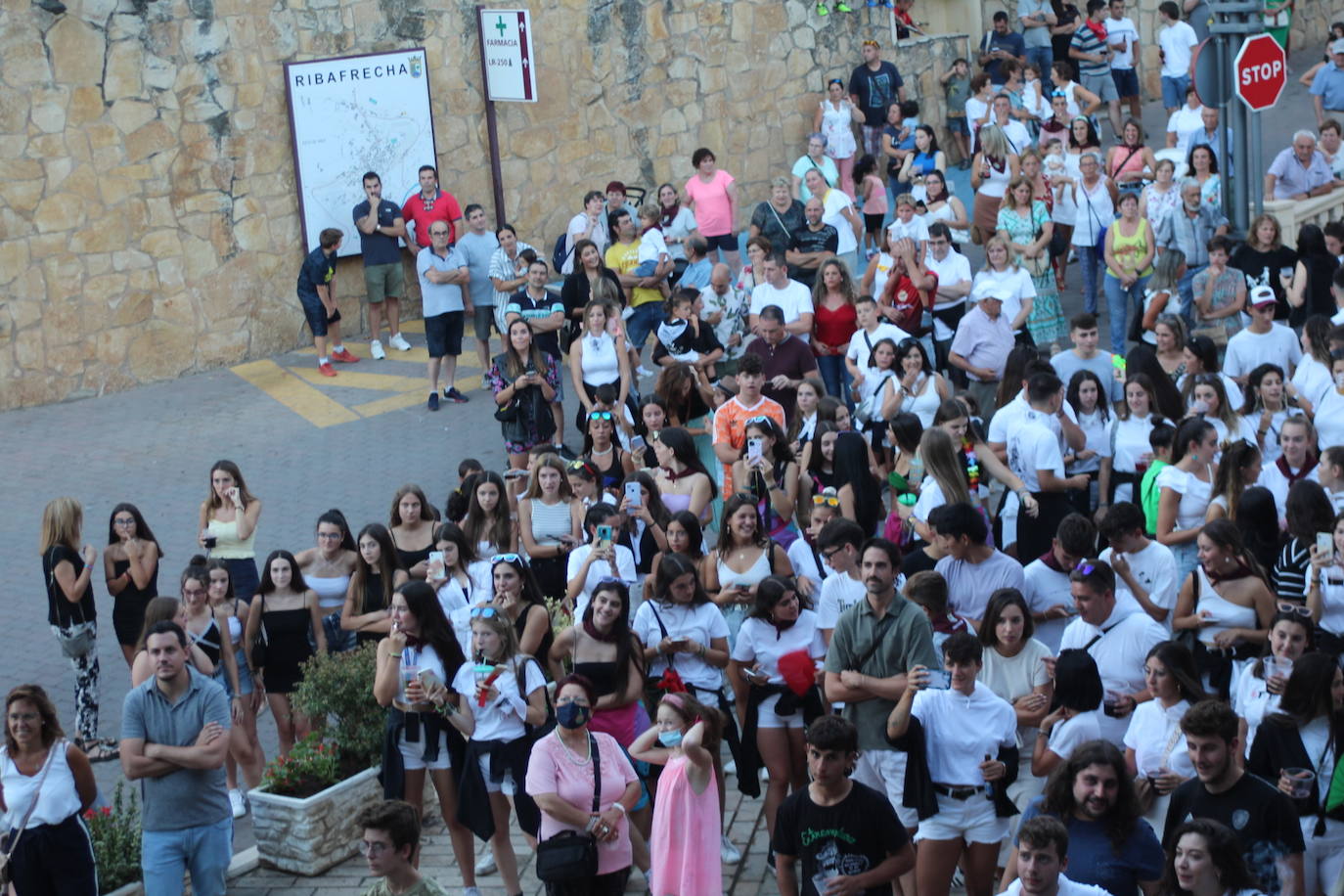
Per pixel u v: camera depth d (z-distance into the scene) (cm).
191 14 1678
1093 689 681
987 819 679
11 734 731
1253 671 711
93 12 1623
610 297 1451
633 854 777
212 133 1709
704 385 1304
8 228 1612
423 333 1831
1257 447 1014
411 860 631
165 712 752
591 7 1959
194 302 1725
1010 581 798
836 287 1367
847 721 665
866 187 1884
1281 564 841
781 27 2133
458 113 1869
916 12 2400
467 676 775
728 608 873
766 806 803
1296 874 605
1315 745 661
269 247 1762
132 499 1421
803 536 1009
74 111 1630
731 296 1409
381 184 1773
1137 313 1465
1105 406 1087
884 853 633
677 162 2067
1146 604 815
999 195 1664
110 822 829
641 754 724
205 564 967
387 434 1544
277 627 979
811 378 1169
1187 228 1426
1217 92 1323
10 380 1634
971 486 998
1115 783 607
